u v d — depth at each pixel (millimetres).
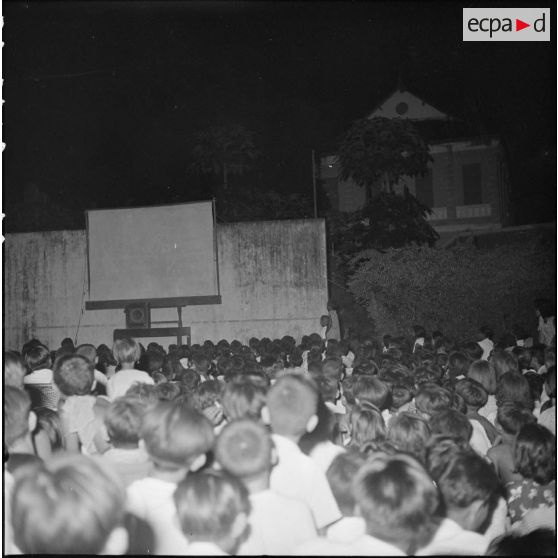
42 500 1825
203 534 2279
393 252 15969
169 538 2684
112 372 8656
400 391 4844
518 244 15891
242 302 16219
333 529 3104
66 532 1799
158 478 2791
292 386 3230
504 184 27875
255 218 22031
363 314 18906
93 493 1852
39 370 5445
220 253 16297
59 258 16969
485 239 21359
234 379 3594
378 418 3758
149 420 2791
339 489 3141
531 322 15523
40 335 16984
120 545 1886
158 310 16562
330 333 14031
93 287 16500
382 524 2318
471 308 15555
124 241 16391
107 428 3357
